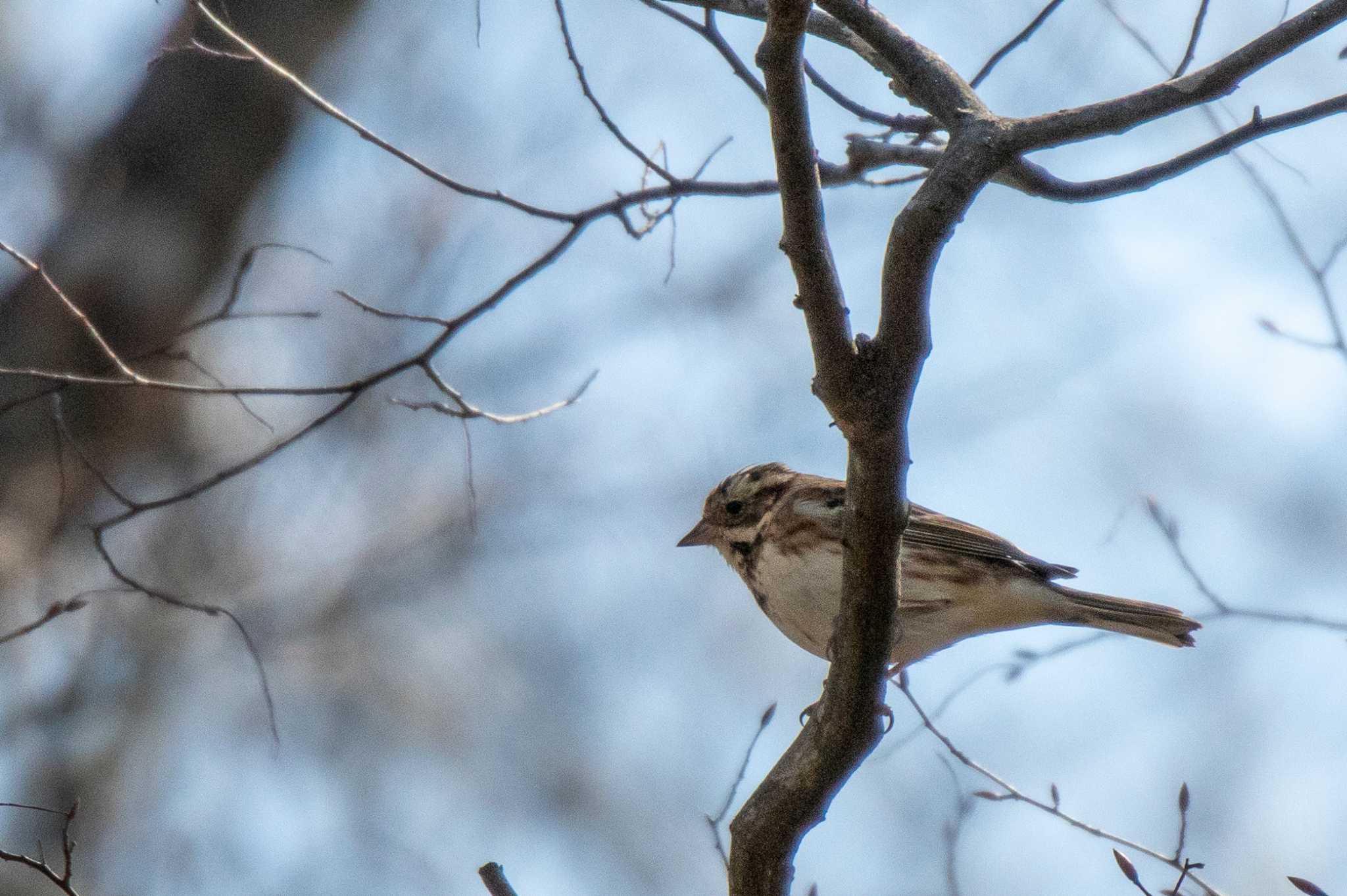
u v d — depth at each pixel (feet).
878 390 21.44
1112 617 34.27
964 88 24.23
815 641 35.86
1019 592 34.35
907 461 21.91
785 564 35.35
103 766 47.01
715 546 38.22
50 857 44.98
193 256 43.55
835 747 23.43
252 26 46.16
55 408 29.63
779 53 20.34
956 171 22.07
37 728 46.70
